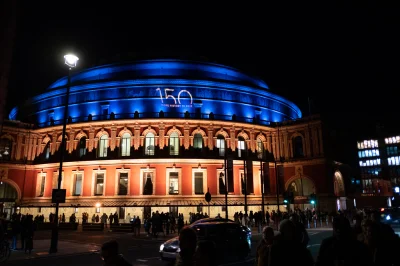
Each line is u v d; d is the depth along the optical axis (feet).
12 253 74.28
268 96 217.56
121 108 185.78
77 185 178.40
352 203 223.51
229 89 198.29
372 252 22.98
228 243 63.21
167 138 175.63
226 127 185.88
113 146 175.94
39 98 216.33
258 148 198.29
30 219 75.25
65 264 60.49
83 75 217.36
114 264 19.49
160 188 167.84
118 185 170.81
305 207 188.96
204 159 173.37
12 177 190.39
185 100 186.91
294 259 18.69
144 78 187.52
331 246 20.21
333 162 198.18
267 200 185.47
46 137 196.13
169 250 61.36
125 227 133.18
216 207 168.35
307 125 197.26
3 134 191.21
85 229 143.23
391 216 131.54
